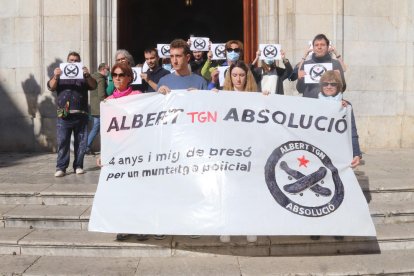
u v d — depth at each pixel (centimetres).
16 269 465
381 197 600
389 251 510
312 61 643
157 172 479
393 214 558
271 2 953
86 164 805
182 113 490
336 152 490
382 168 746
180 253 495
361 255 500
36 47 959
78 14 947
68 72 679
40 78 962
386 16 978
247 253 497
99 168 764
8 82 977
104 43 954
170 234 461
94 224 476
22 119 975
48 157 899
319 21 952
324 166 482
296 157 481
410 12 979
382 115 986
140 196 476
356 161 496
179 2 1616
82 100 702
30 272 459
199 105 491
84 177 687
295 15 948
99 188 489
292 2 945
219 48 800
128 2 1007
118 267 470
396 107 989
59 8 950
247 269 462
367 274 460
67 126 695
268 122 488
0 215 549
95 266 472
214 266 470
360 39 971
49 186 621
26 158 888
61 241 502
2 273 458
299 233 458
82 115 704
